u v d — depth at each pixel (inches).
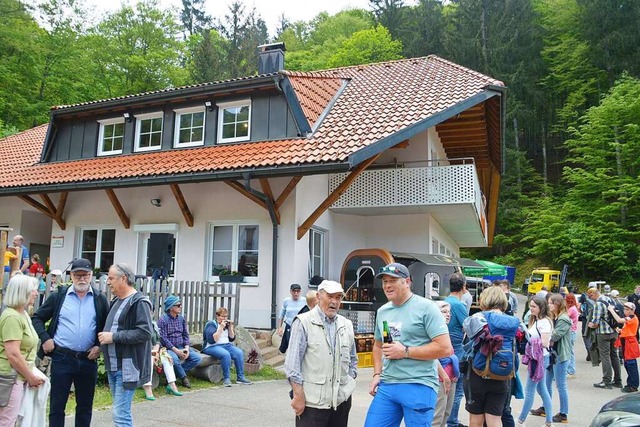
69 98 1408.7
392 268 203.5
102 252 671.1
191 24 2615.7
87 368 232.5
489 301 242.7
